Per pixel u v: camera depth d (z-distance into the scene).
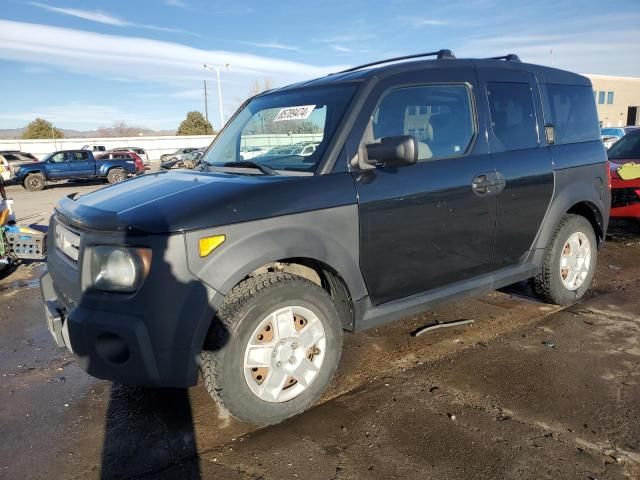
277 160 3.30
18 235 6.18
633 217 6.74
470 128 3.65
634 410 2.90
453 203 3.41
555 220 4.16
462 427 2.78
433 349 3.78
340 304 3.17
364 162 3.07
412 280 3.35
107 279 2.52
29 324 4.67
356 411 2.97
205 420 2.94
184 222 2.46
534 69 4.21
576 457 2.50
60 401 3.22
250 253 2.60
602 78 56.53
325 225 2.87
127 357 2.51
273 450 2.63
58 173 24.64
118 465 2.56
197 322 2.50
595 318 4.31
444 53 3.72
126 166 26.64
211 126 75.19
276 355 2.77
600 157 4.58
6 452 2.69
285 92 3.82
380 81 3.23
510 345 3.81
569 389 3.15
